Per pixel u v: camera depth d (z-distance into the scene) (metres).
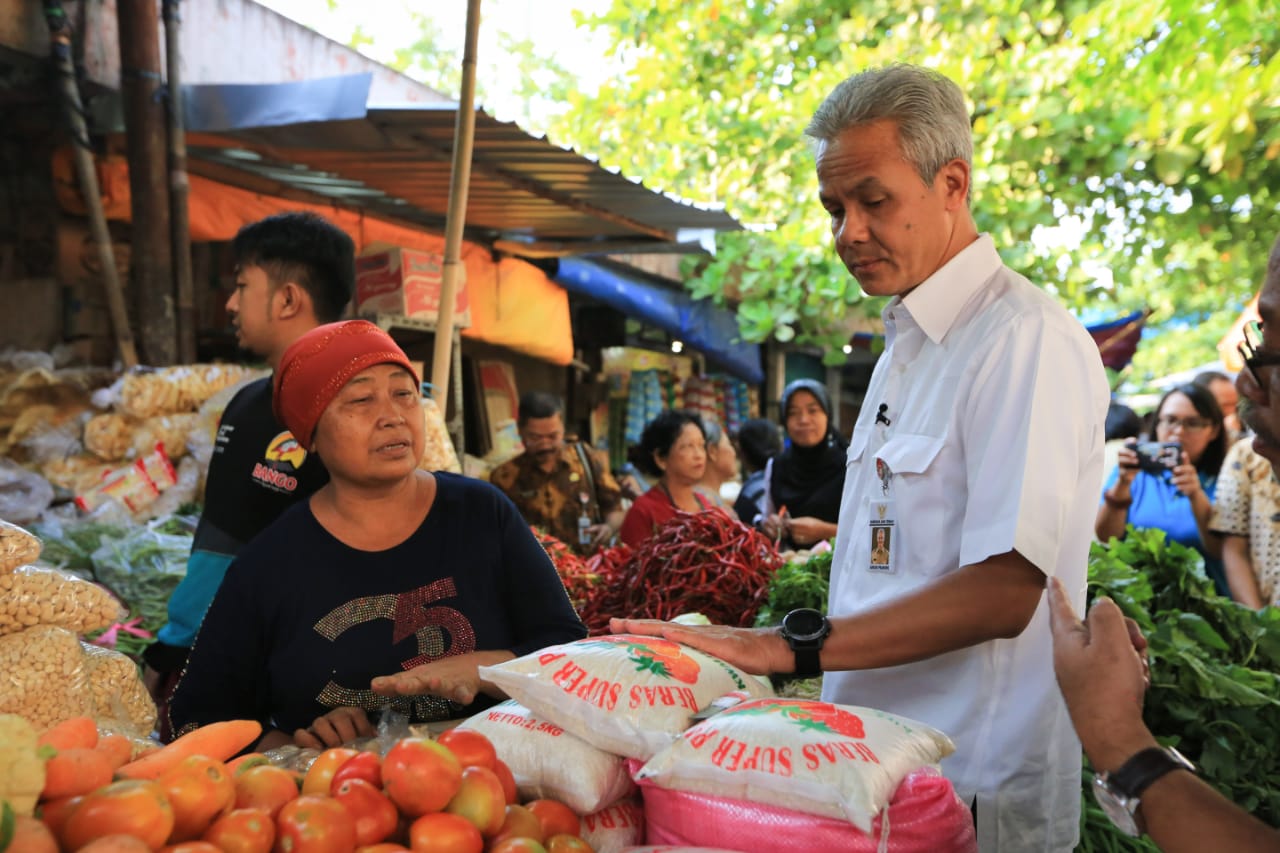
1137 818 1.16
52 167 4.45
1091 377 1.65
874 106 1.67
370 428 1.80
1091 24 6.15
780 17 7.98
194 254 5.15
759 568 2.84
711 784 1.32
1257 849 1.07
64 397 3.98
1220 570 4.08
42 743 1.09
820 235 7.32
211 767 1.12
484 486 2.03
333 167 4.36
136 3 4.01
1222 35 5.87
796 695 2.27
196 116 4.02
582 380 8.16
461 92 2.98
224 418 2.29
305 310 2.30
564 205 4.84
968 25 7.02
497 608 1.96
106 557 3.38
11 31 3.98
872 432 1.91
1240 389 1.19
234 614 1.86
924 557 1.75
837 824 1.26
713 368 10.07
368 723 1.77
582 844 1.29
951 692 1.76
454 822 1.17
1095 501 1.69
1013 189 7.17
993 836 1.71
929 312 1.76
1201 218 7.70
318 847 1.10
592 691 1.42
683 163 8.27
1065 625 1.28
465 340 6.57
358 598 1.86
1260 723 2.59
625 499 5.84
